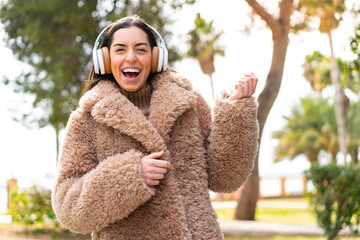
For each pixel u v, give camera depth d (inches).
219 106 70.8
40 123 474.0
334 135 975.0
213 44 730.8
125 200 61.1
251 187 422.0
